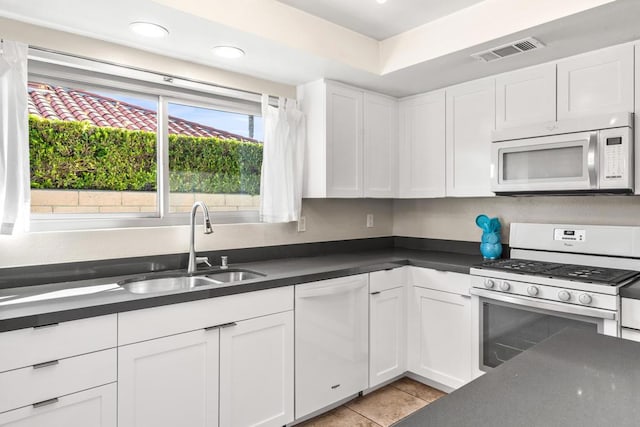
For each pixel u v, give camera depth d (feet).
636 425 2.17
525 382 2.72
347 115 9.25
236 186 8.81
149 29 6.37
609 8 5.79
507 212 9.52
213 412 6.10
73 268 6.53
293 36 7.14
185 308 5.78
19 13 5.82
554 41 6.93
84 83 6.86
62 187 6.63
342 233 10.55
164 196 7.68
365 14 7.47
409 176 10.26
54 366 4.77
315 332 7.39
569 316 6.62
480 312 7.80
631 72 6.86
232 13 6.34
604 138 6.91
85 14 5.86
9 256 5.99
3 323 4.42
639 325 5.92
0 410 4.45
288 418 7.02
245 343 6.44
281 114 8.77
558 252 8.36
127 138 7.32
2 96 5.73
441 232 10.81
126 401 5.30
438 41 7.62
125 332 5.27
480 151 8.84
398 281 8.95
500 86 8.50
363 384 8.26
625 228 7.52
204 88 8.00
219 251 8.25
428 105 9.82
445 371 8.43
